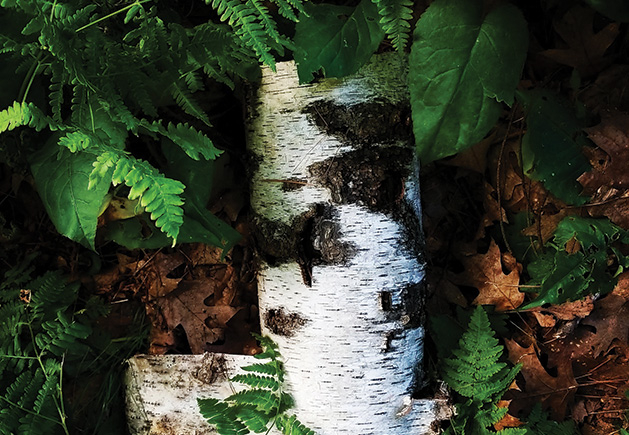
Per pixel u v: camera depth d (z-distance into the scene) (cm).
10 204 90
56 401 81
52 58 72
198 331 91
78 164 73
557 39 92
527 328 93
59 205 73
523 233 91
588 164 87
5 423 80
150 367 84
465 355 84
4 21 72
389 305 79
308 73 75
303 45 75
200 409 79
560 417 91
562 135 87
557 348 92
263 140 80
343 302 79
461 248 94
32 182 87
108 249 92
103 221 82
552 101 88
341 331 79
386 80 78
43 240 91
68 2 71
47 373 82
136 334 90
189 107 77
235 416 79
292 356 80
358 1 85
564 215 90
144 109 75
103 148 69
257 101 80
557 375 92
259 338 82
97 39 72
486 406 84
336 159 78
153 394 83
